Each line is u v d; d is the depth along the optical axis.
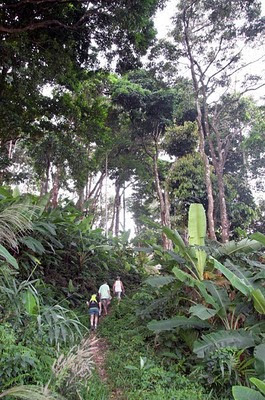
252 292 5.16
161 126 21.61
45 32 10.73
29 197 8.05
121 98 20.08
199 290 6.24
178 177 20.61
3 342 3.37
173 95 19.86
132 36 11.04
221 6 14.94
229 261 6.50
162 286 7.04
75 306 8.88
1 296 4.02
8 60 10.68
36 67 11.70
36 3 9.70
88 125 14.91
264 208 23.91
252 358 4.95
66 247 10.06
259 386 3.47
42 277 8.35
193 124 21.20
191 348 5.82
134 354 5.95
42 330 4.06
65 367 3.34
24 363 3.30
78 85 14.42
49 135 16.12
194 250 6.52
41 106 13.88
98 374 5.20
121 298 10.56
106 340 7.17
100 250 11.83
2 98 11.95
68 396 3.19
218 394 4.92
